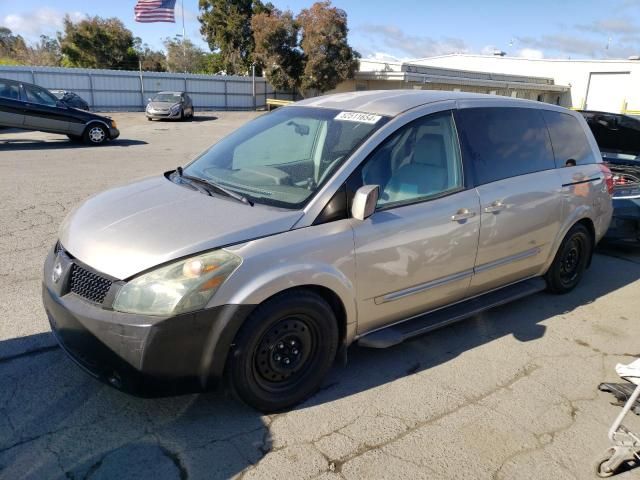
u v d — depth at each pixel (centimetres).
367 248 313
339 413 305
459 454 276
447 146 368
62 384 317
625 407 270
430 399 323
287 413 303
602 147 741
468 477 261
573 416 314
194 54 5981
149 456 263
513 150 412
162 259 264
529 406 321
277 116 405
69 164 1157
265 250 279
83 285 278
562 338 412
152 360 260
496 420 306
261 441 278
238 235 279
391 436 287
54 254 314
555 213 438
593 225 489
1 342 360
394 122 341
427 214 342
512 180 402
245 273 271
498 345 396
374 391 329
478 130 390
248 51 4266
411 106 360
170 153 1466
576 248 489
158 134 2097
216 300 265
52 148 1464
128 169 1121
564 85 4231
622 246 671
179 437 278
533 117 439
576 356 385
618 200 613
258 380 290
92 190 859
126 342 259
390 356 373
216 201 315
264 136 385
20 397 304
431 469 264
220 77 3628
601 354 390
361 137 332
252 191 325
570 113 484
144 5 3181
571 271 495
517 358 379
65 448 266
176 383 269
